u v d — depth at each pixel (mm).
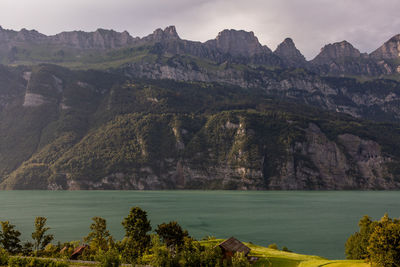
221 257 71688
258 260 78250
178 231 79875
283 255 85062
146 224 81938
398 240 63031
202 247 76062
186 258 69500
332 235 138375
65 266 68062
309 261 76812
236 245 78125
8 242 90250
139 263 72875
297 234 140125
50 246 93125
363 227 87000
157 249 71250
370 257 67375
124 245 80312
